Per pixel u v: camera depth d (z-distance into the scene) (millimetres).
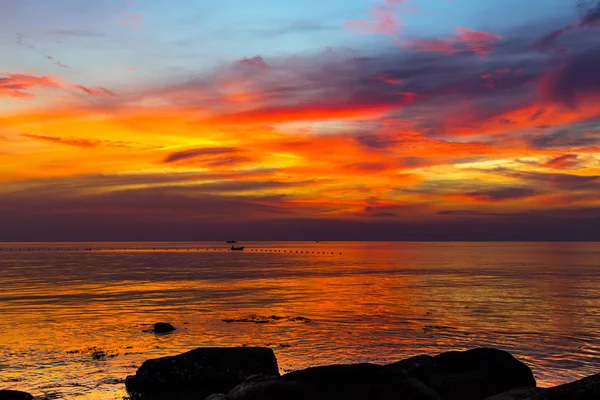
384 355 25219
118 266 115938
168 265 121562
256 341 28672
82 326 33594
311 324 34594
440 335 30344
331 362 23844
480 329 32406
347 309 42469
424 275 85062
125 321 35812
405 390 14133
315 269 104562
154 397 18500
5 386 19797
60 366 22797
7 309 41844
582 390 12414
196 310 42000
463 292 56375
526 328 32812
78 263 130250
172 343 28125
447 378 16750
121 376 21188
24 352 25562
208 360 19578
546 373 22078
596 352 25875
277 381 14086
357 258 168750
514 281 71688
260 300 49188
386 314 39375
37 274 87375
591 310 41438
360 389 13977
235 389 14547
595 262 131250
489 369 17172
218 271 97750
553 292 56156
